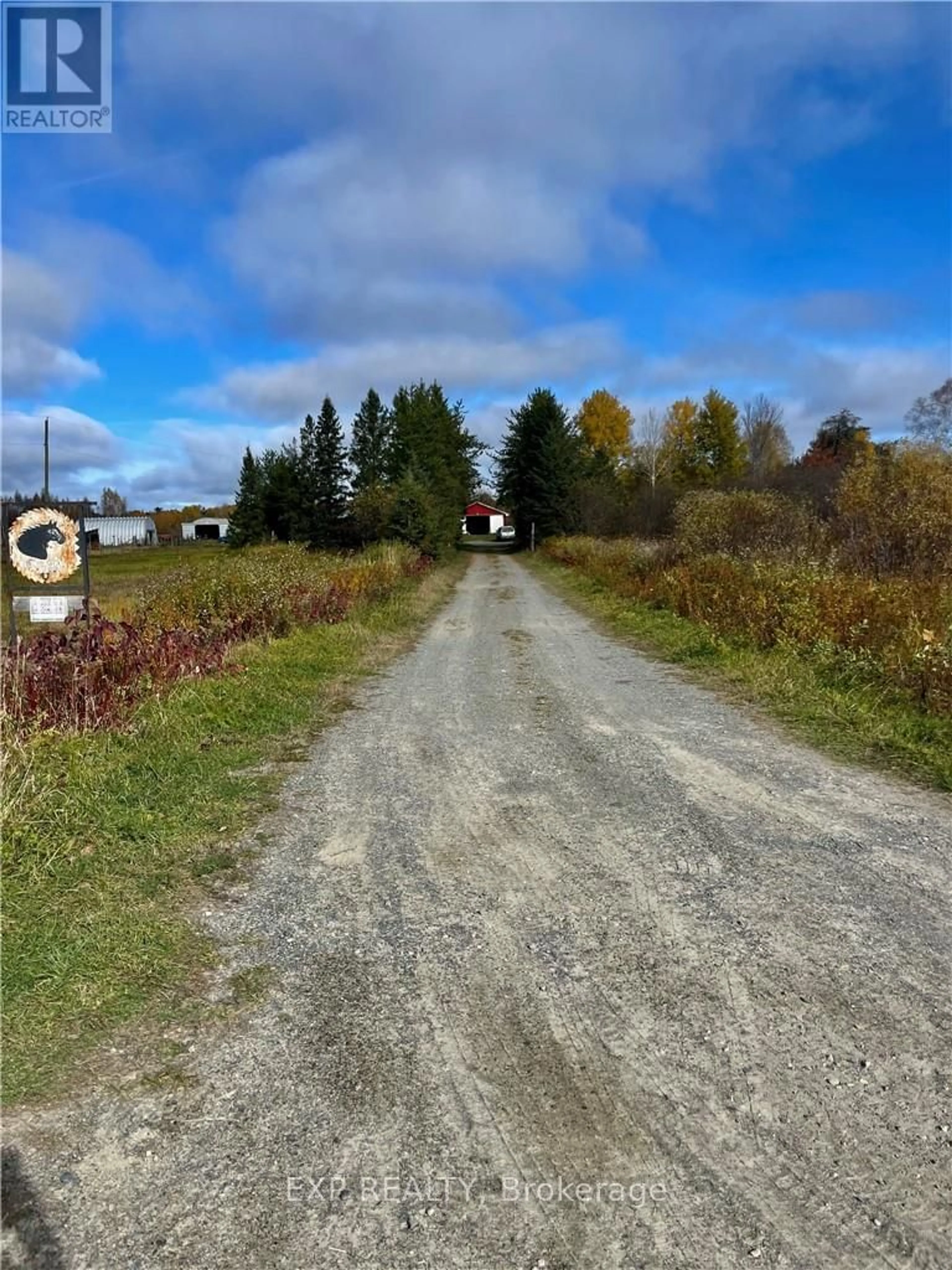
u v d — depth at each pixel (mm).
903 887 3586
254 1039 2566
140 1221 1888
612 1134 2148
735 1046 2504
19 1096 2293
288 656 9398
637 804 4719
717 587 12016
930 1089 2295
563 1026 2619
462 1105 2264
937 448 15312
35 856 3752
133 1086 2344
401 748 6020
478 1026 2627
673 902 3480
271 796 4938
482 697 7840
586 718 6852
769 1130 2150
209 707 6676
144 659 7141
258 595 11422
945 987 2799
